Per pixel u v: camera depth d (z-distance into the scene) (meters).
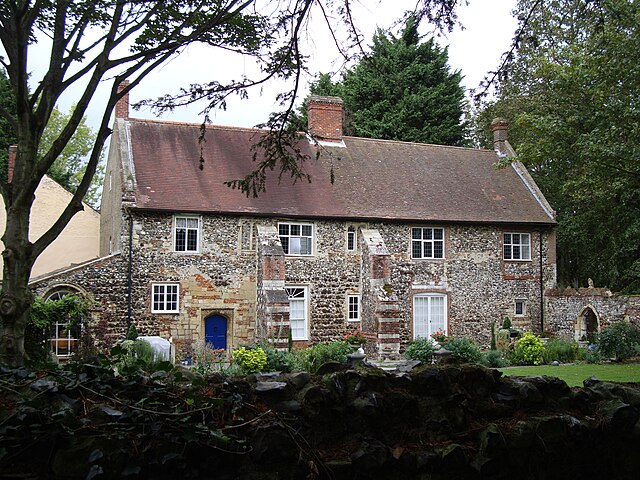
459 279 26.16
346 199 25.14
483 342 26.30
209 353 17.95
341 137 28.02
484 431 4.36
